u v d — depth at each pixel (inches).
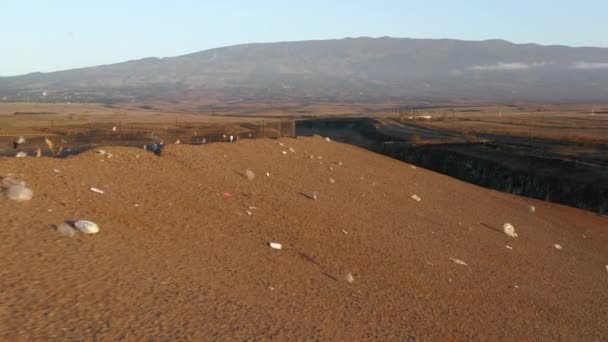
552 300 709.3
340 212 821.2
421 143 3339.1
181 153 832.9
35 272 397.4
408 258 700.7
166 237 535.5
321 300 500.1
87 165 662.5
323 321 457.1
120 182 646.5
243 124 3639.3
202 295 438.0
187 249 522.6
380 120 5698.8
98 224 509.4
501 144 3024.1
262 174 903.7
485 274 735.1
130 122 3850.9
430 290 616.7
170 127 3019.2
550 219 1306.6
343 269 598.9
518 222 1157.7
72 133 2052.2
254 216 685.9
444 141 3417.8
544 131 4200.3
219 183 775.7
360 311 502.3
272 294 482.3
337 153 1293.1
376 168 1273.4
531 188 2285.9
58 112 6309.1
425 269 679.7
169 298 416.8
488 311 605.0
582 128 4505.4
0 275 382.0
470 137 3570.4
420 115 7401.6
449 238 860.6
